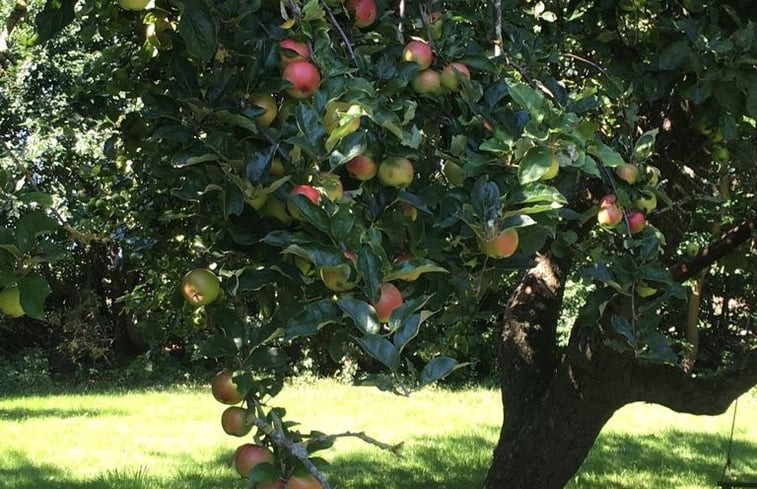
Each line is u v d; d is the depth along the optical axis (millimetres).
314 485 1372
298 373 12383
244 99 1577
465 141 1606
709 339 12969
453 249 1702
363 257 1270
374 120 1472
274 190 1447
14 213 1446
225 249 1641
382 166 1572
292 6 1630
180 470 6398
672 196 3357
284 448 1389
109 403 10359
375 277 1269
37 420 8844
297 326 1285
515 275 5484
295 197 1310
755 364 3590
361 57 1700
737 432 8734
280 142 1508
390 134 1591
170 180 2559
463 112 1679
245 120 1498
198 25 1495
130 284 13352
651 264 1779
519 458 3955
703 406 3682
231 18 1628
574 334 3850
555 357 4277
